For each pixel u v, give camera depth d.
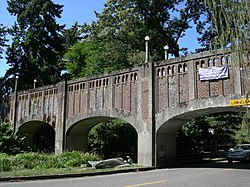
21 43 50.22
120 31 38.31
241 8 9.30
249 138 11.38
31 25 51.00
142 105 23.64
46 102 31.88
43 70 49.25
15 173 15.48
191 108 20.95
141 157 23.06
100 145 33.56
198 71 21.00
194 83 21.08
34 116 32.84
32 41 49.59
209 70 20.42
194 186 12.27
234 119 35.69
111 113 25.67
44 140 42.78
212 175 16.72
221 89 19.77
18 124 34.75
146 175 17.09
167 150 23.59
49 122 31.05
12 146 27.58
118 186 12.04
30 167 18.62
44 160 20.12
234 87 19.16
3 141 27.11
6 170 16.95
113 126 32.62
